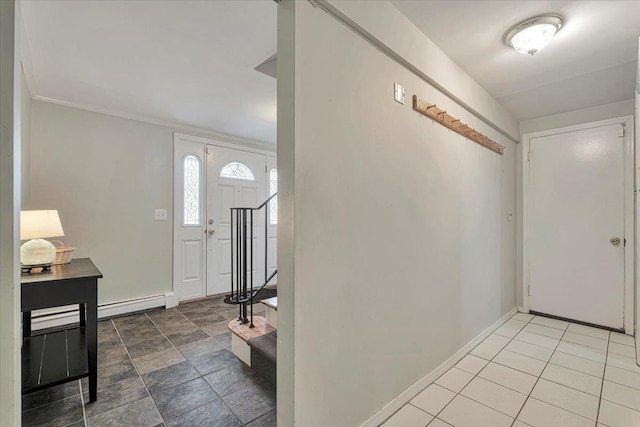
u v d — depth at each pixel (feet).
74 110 9.68
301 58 4.06
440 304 6.76
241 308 8.80
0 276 3.01
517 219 11.05
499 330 9.20
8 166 3.02
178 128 11.95
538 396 5.87
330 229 4.44
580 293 9.77
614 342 8.33
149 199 11.22
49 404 5.57
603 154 9.41
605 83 8.09
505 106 9.61
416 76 6.09
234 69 7.52
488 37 6.18
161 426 5.06
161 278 11.50
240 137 13.58
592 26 5.82
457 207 7.39
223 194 13.29
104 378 6.46
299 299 4.02
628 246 8.95
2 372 3.03
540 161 10.59
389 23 5.27
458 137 7.45
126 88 8.55
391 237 5.47
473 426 5.06
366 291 4.99
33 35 6.07
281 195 4.14
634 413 5.32
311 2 4.21
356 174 4.83
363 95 4.97
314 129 4.22
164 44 6.44
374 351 5.13
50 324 9.06
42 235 6.63
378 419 5.13
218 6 5.30
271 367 6.31
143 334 8.86
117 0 5.11
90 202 9.96
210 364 7.07
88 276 5.52
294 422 3.98
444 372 6.79
